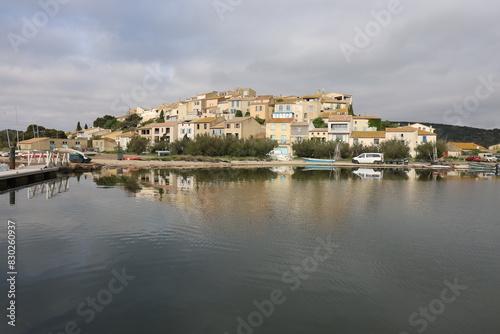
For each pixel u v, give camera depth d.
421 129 98.19
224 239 13.52
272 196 24.55
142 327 7.42
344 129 88.88
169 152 87.50
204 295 8.86
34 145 112.25
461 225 16.36
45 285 9.34
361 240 13.64
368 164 65.94
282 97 143.88
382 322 7.74
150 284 9.45
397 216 18.23
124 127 147.00
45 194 25.41
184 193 25.77
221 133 98.06
